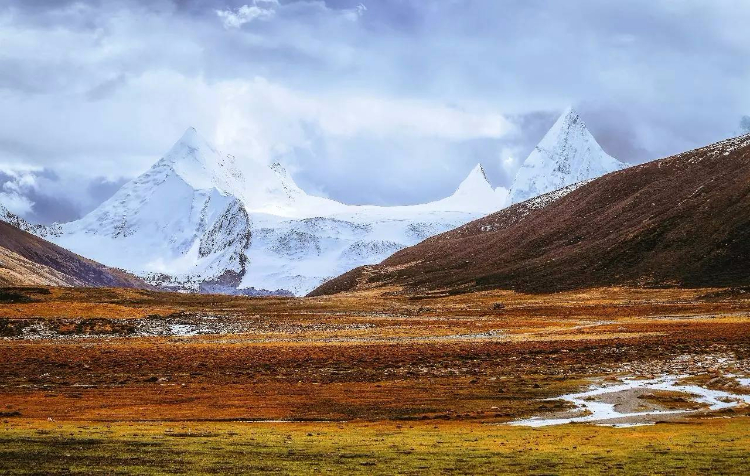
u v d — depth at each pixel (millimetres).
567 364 77875
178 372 76750
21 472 30062
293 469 30859
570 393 57719
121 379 71500
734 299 187000
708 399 53688
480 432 41062
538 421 46656
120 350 99625
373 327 141000
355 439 38562
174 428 42906
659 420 45625
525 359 83062
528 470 30391
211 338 121500
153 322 144875
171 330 136000
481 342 104625
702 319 141625
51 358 90062
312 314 174250
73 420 47812
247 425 45188
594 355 85062
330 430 42438
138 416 49875
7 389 64812
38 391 63531
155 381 70062
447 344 102062
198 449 35156
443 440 38094
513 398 56125
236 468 30984
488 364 79625
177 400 57531
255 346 103438
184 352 95875
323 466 31438
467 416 48688
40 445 35844
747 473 29391
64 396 60312
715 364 72188
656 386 59844
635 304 186875
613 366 74625
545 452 34031
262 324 148125
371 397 57969
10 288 198500
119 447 35500
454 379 67875
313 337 120625
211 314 165875
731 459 31828
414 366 79062
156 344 110000
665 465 30891
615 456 32781
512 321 152000
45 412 51719
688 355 81625
